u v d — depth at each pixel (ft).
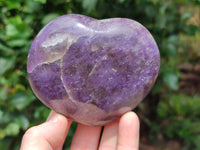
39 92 0.52
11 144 0.74
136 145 0.54
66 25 0.51
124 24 0.51
